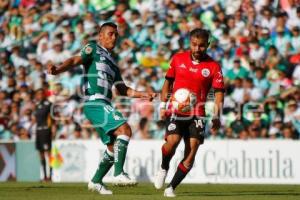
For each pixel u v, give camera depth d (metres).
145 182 43.53
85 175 46.25
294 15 58.91
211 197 24.23
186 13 61.22
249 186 37.25
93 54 25.70
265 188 34.38
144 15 62.06
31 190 30.19
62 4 65.38
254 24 58.78
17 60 61.38
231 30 58.69
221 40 57.78
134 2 63.53
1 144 48.53
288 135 48.12
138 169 44.75
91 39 61.22
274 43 57.03
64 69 25.20
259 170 43.34
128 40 60.09
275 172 43.25
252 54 55.88
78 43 61.56
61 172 46.84
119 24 61.50
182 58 24.77
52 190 30.19
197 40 23.88
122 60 58.50
